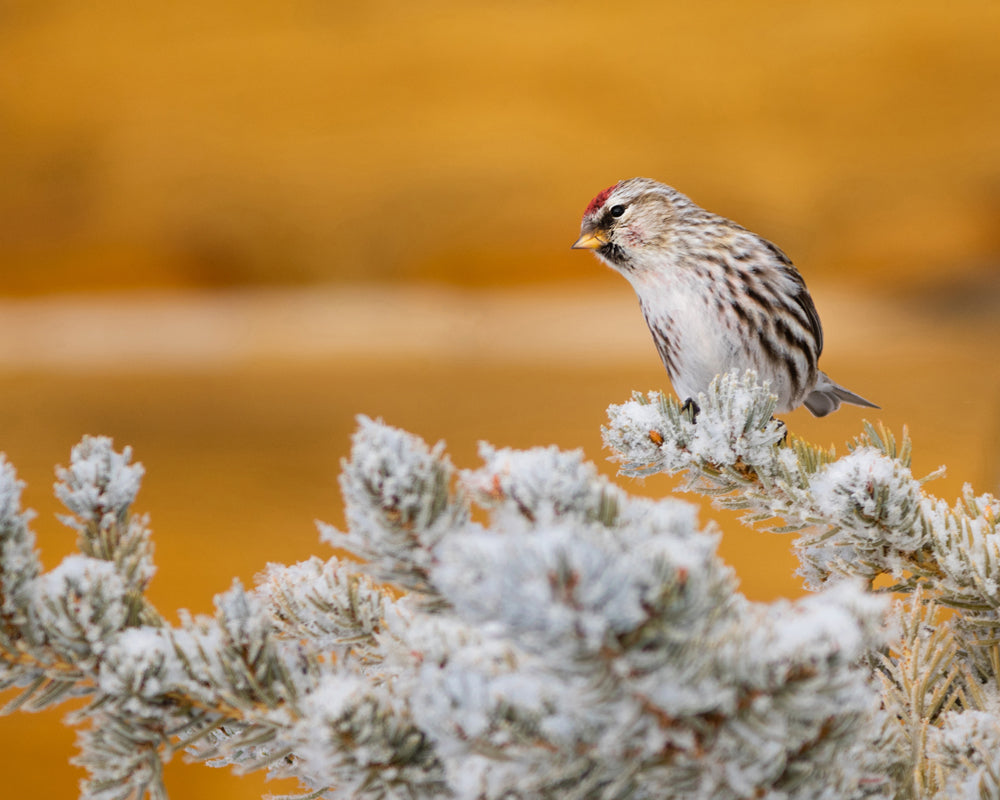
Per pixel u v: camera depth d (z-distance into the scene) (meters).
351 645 3.23
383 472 2.48
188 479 27.50
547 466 2.47
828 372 35.84
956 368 34.84
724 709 2.08
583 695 1.98
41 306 61.88
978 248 53.25
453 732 2.22
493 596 1.84
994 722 2.95
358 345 48.19
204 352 48.97
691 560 1.97
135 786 2.72
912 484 3.64
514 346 47.09
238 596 2.87
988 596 3.50
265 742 2.82
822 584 4.09
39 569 2.88
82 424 35.22
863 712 2.32
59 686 2.81
